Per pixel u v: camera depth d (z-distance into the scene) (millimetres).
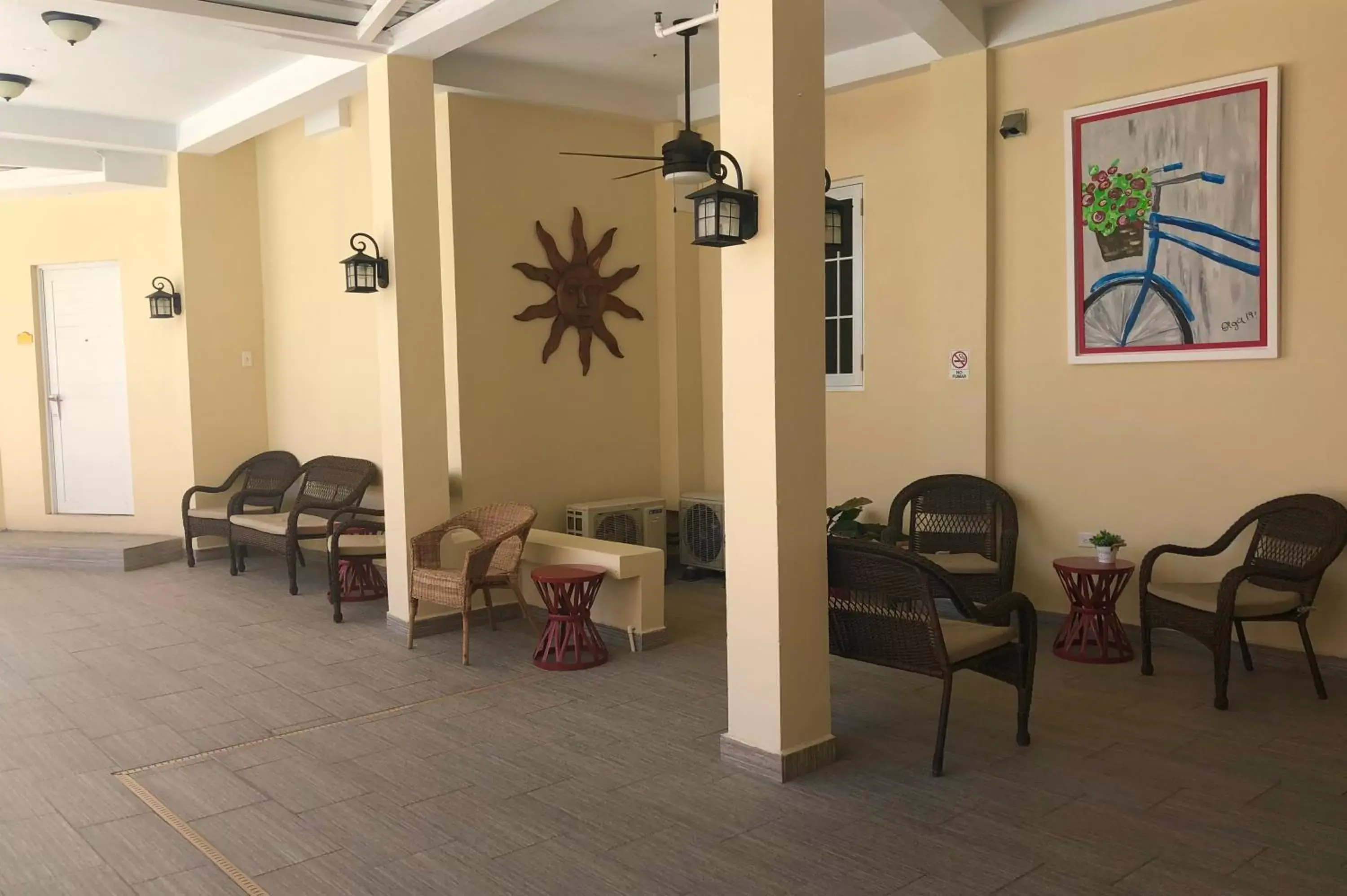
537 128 6539
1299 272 4469
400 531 5422
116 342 8281
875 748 3744
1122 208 4977
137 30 5293
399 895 2740
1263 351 4559
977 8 5180
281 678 4734
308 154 7418
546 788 3430
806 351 3457
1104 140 5016
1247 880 2748
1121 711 4102
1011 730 3908
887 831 3066
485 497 6359
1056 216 5242
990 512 5438
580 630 4883
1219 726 3918
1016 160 5379
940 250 5629
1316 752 3648
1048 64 5219
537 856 2943
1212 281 4699
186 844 3061
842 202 6297
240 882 2830
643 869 2857
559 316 6688
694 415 7273
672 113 6965
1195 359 4773
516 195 6453
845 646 3766
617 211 7008
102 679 4754
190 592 6660
